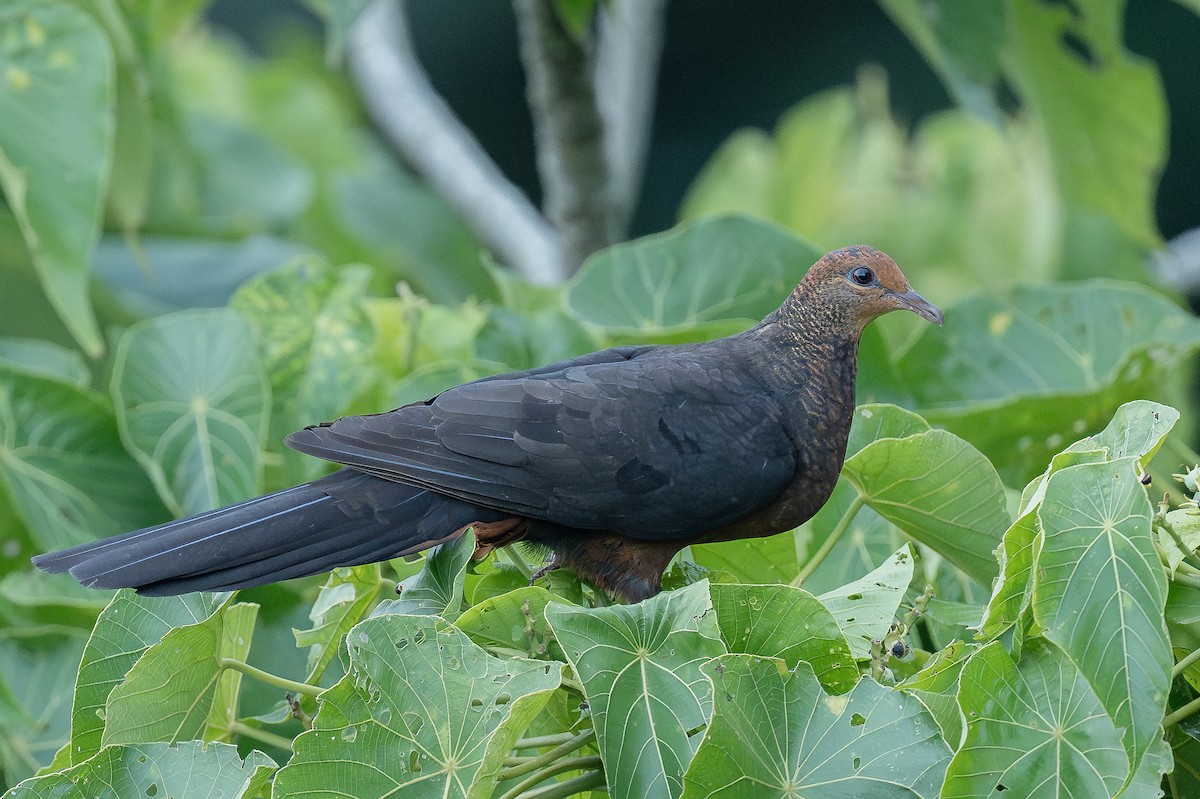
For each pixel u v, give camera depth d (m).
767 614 5.79
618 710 5.38
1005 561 5.41
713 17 27.11
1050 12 10.52
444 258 15.83
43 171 9.09
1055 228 14.19
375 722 5.38
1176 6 25.16
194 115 15.46
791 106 26.91
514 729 5.26
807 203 16.25
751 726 5.26
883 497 6.88
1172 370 8.30
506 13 26.75
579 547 7.40
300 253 13.98
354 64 16.67
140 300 13.36
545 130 12.24
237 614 6.24
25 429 8.62
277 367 9.04
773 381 7.60
